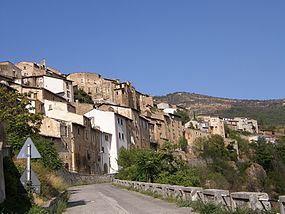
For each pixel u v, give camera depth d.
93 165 75.12
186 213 13.87
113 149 84.12
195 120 148.38
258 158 120.94
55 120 65.88
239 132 167.50
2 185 13.62
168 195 20.48
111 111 86.56
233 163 115.50
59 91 92.44
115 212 16.53
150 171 38.62
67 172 53.34
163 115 120.94
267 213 9.27
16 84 74.31
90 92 125.12
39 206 14.41
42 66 110.50
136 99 133.75
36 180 15.70
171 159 39.66
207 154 119.12
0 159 13.58
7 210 12.31
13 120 29.56
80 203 22.81
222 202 12.27
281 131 185.75
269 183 111.56
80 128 71.56
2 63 89.31
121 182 43.84
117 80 134.62
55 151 34.22
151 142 109.06
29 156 15.56
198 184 37.91
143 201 20.80
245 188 102.56
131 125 95.25
